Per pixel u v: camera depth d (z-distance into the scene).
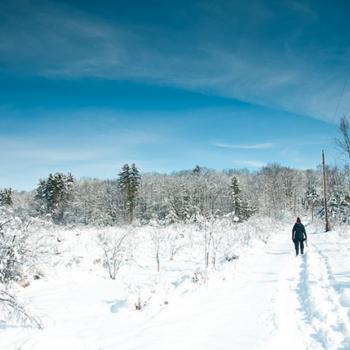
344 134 23.69
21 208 10.60
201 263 13.38
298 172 89.94
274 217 51.56
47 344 5.16
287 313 6.52
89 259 14.83
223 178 98.00
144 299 7.54
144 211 73.06
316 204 67.50
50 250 11.73
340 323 5.60
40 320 6.22
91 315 7.23
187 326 5.99
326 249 16.66
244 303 7.43
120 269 13.52
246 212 66.50
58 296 9.16
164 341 5.29
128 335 5.69
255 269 12.04
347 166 32.56
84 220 62.62
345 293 7.19
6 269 8.73
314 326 5.68
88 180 108.56
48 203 57.78
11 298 6.46
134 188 69.00
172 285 9.24
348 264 11.17
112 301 8.56
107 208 66.81
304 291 8.15
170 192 72.38
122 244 14.35
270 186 69.38
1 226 8.73
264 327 5.81
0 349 5.29
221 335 5.50
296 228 16.02
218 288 9.01
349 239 20.25
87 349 5.12
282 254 16.66
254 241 20.69
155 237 15.91
